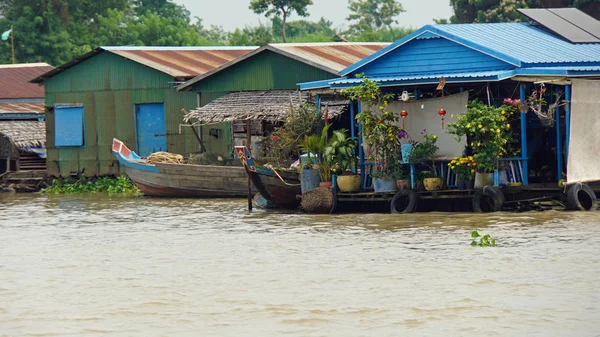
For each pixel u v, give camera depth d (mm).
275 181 58312
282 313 30391
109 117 83875
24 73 111625
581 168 51062
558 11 65812
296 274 36188
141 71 81812
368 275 35469
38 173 88250
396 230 46562
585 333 27250
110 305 32219
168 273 37438
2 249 45750
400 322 28906
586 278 33531
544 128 56906
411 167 53969
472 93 57219
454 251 39594
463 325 28375
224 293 33406
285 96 72125
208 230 50125
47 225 56156
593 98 51594
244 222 53188
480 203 51875
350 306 30953
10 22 153375
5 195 83812
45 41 152750
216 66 84000
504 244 40750
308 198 55938
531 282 33219
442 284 33500
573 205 50281
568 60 55031
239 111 70750
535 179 56500
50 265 40375
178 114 80188
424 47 57500
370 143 54781
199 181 70500
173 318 30234
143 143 82375
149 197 74375
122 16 166000
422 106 54188
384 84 55000
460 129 51344
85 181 85562
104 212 63062
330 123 62594
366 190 57031
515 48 56219
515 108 52250
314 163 57250
